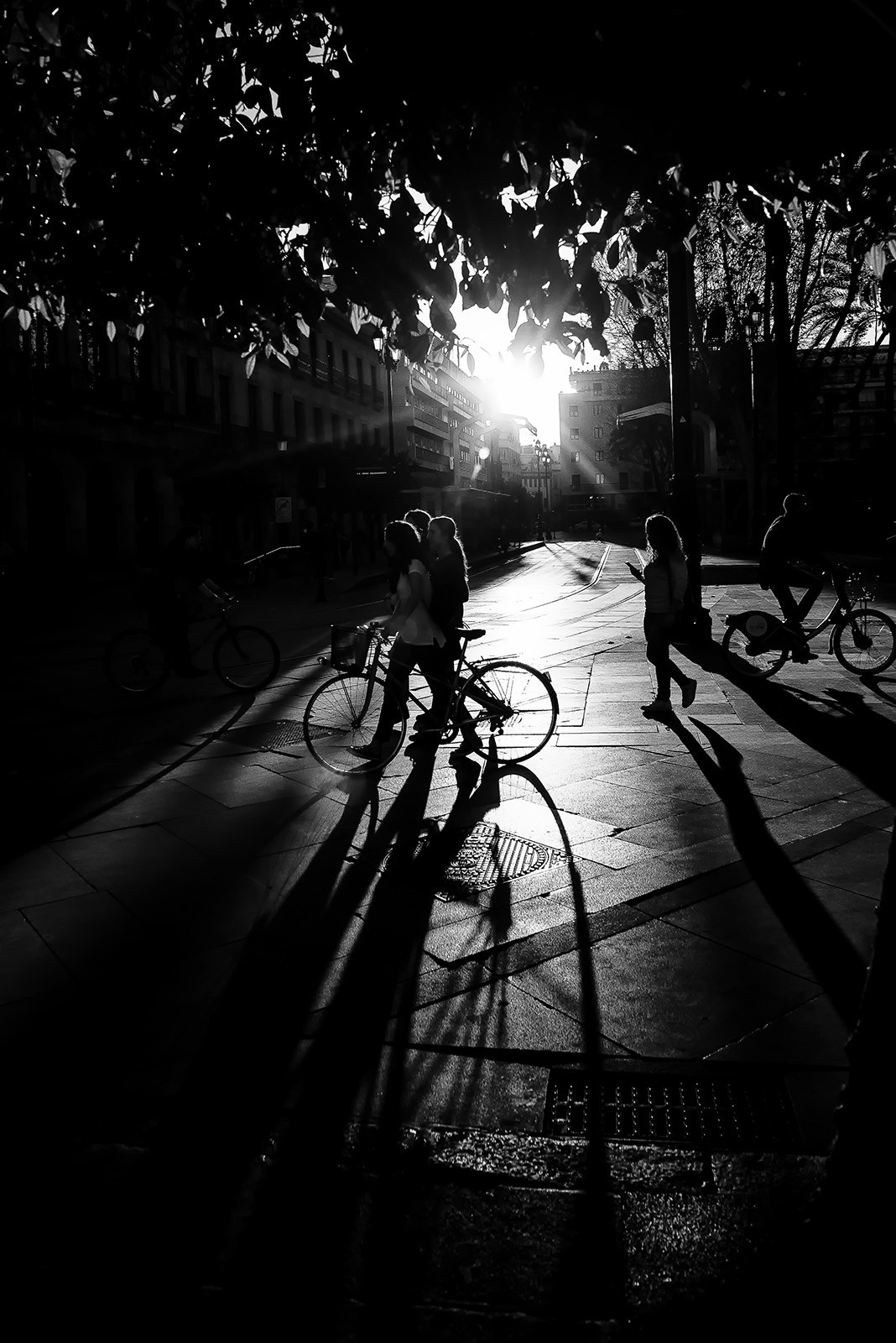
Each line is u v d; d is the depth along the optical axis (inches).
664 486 2866.6
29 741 300.5
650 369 1346.0
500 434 2930.6
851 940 143.0
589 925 152.7
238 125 137.6
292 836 203.0
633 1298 78.0
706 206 165.6
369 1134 102.1
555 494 4126.5
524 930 152.5
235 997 134.2
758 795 218.2
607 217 129.7
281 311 161.3
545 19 111.0
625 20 108.9
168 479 1326.3
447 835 200.1
